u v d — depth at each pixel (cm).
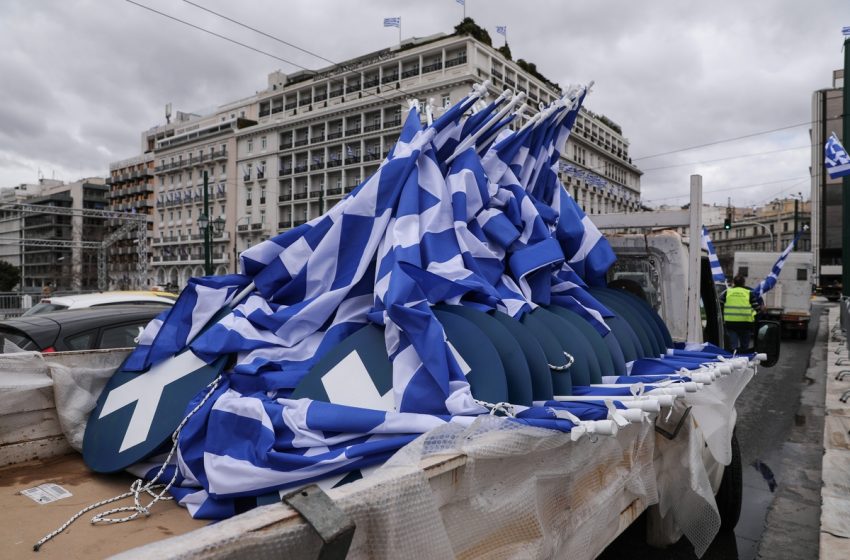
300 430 201
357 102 6400
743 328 1077
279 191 7288
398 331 231
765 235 9925
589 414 196
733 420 353
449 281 260
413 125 317
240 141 7669
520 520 163
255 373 242
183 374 259
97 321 520
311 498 100
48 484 235
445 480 138
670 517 320
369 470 183
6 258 11888
